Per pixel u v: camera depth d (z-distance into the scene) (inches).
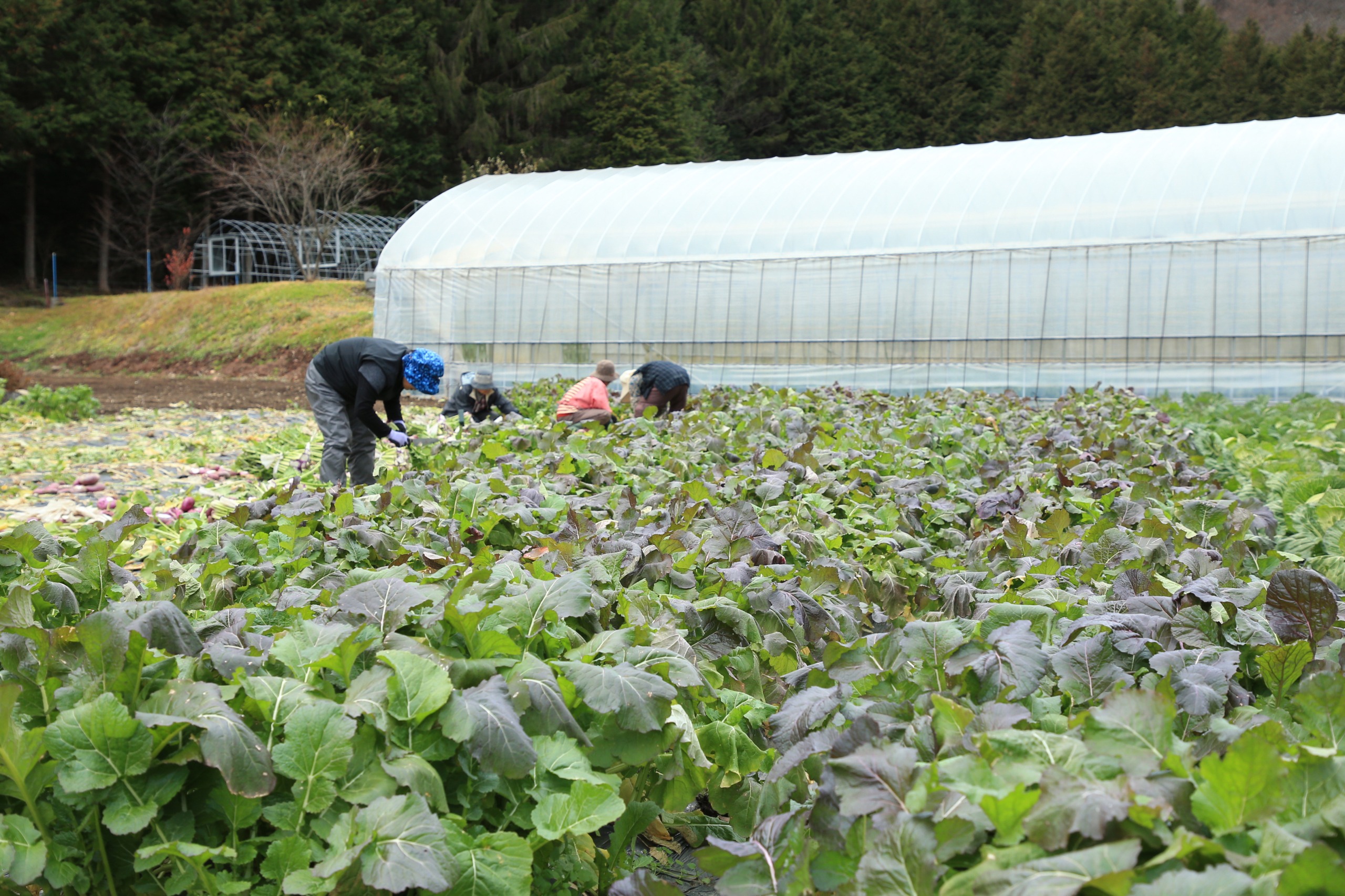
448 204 871.7
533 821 97.3
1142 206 671.8
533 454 284.5
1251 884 62.4
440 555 161.6
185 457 478.9
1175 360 660.1
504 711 99.2
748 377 756.0
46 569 137.6
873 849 75.3
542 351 804.6
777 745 105.1
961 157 773.9
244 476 402.3
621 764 116.4
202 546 172.7
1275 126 705.0
